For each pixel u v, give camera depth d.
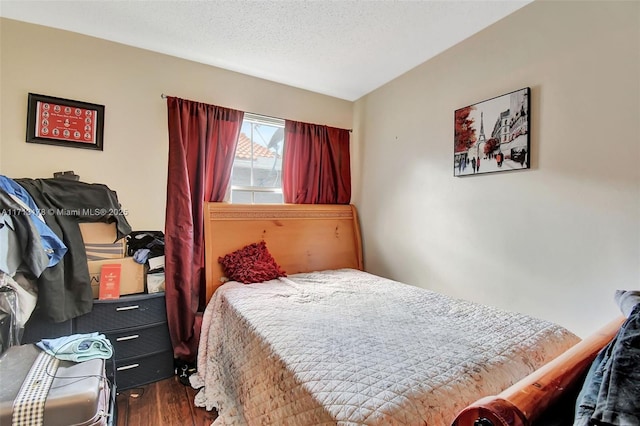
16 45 1.95
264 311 1.70
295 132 3.00
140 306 2.04
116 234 2.06
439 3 1.82
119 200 2.25
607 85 1.53
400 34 2.14
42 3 1.81
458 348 1.23
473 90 2.15
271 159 3.01
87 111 2.14
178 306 2.21
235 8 1.87
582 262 1.62
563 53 1.69
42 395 1.17
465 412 0.67
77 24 2.03
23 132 1.97
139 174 2.32
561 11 1.70
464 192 2.22
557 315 1.72
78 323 1.86
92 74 2.16
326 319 1.58
